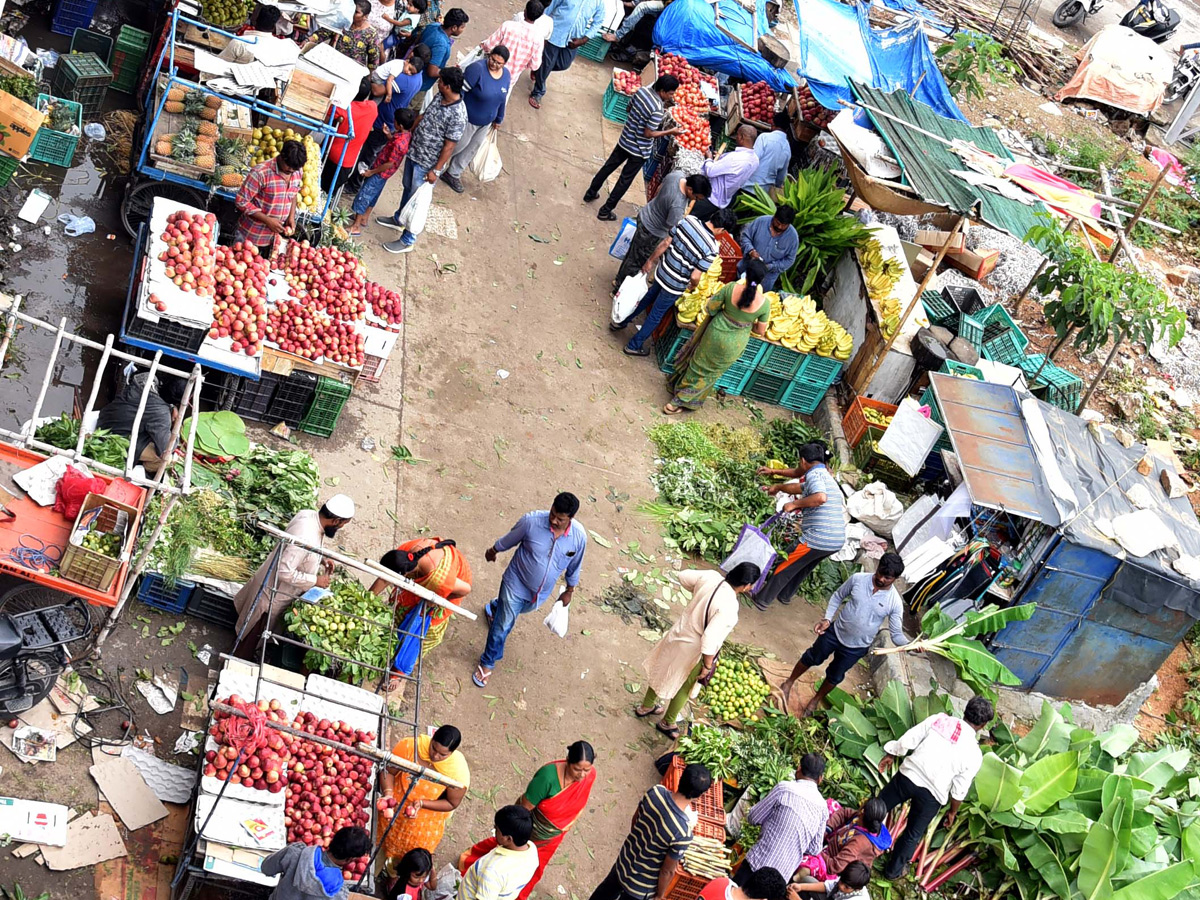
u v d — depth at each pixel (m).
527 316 12.68
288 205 9.90
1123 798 8.92
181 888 6.56
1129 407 15.51
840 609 9.52
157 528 7.15
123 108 12.30
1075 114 22.77
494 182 14.40
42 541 6.90
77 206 10.72
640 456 11.79
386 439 10.41
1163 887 8.48
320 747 7.19
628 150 13.95
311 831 6.83
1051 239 13.45
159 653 7.78
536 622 9.70
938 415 12.23
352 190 12.70
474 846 7.19
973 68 22.02
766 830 7.68
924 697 9.89
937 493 12.11
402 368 11.21
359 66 11.59
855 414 13.01
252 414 9.80
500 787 8.25
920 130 13.41
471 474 10.53
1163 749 10.57
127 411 8.38
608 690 9.43
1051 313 14.21
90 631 7.39
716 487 11.72
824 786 9.23
